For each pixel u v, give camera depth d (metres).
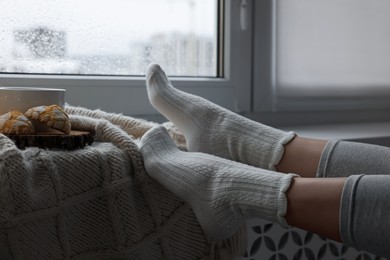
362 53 1.65
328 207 0.77
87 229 0.84
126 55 1.32
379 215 0.73
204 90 1.39
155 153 0.93
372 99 1.70
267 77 1.49
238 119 1.07
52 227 0.80
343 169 0.94
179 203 0.93
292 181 0.82
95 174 0.84
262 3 1.47
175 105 1.12
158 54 1.37
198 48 1.43
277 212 0.81
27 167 0.77
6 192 0.74
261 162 1.01
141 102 1.29
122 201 0.85
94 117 1.04
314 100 1.58
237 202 0.85
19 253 0.76
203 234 0.94
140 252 0.87
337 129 1.50
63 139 0.85
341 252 1.29
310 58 1.55
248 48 1.47
